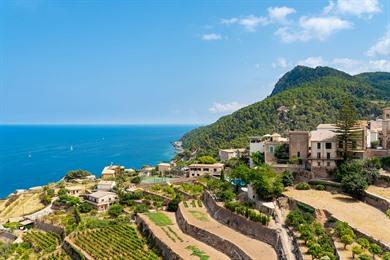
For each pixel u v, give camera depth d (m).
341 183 119.81
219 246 104.12
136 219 145.88
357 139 133.00
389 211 98.56
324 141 131.12
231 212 116.44
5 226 165.00
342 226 89.75
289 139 140.12
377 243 82.25
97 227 144.38
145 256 111.19
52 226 156.00
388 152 130.00
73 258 123.56
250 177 126.81
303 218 100.69
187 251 103.06
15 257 134.50
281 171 136.62
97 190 198.88
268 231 100.31
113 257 115.12
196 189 159.88
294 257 85.81
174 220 135.50
